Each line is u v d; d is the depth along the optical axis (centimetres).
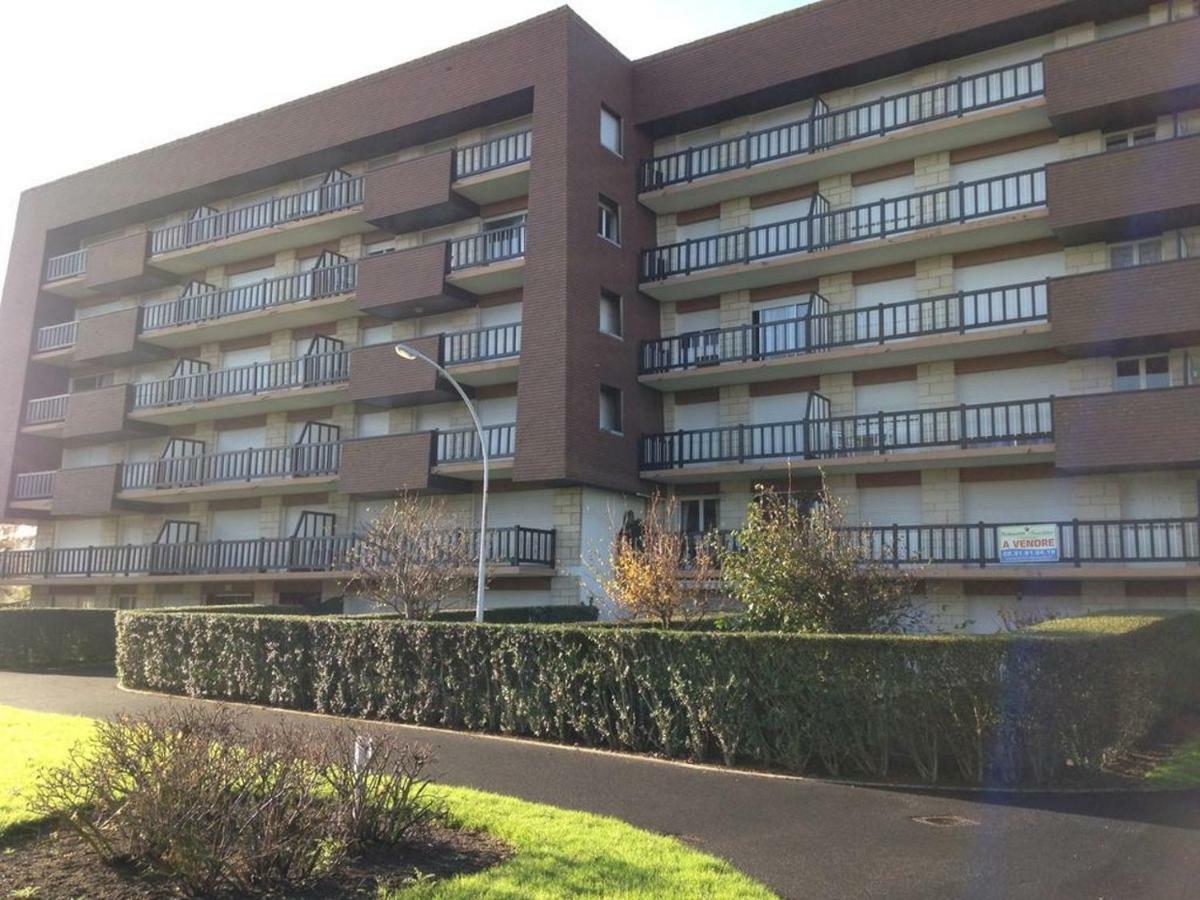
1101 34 1870
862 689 872
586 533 2047
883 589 1102
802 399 2123
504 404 2241
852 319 2066
